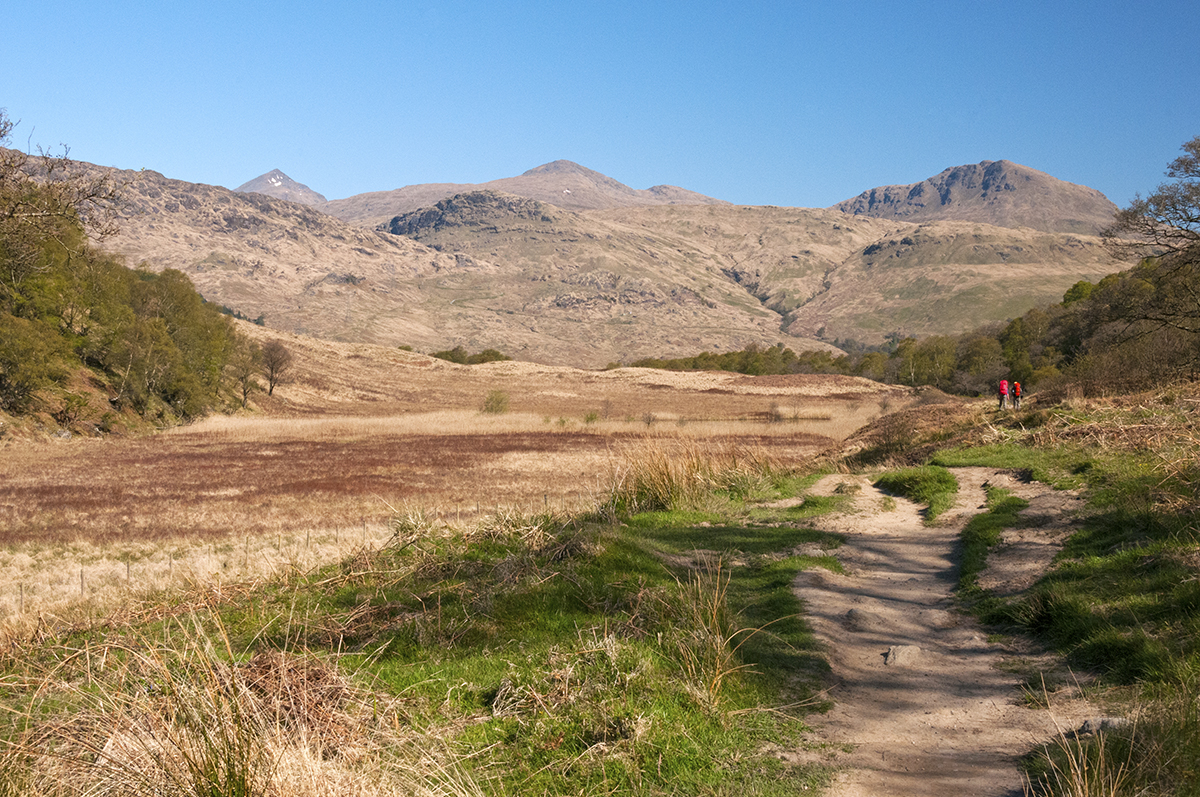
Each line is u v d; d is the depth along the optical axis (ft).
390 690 18.86
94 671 20.83
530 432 175.22
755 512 42.91
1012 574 27.37
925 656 21.71
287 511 81.05
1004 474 43.27
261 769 12.53
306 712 15.52
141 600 31.55
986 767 14.58
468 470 116.37
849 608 25.81
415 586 28.66
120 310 195.42
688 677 18.95
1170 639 18.28
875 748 15.94
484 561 30.76
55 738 15.38
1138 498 30.17
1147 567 23.15
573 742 16.15
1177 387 53.47
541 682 18.40
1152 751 13.23
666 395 307.37
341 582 30.07
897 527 38.17
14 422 148.46
